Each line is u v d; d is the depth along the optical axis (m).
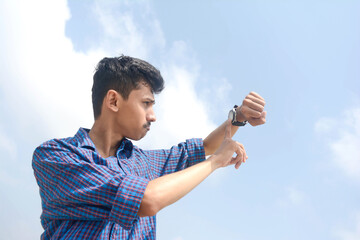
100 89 1.07
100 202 0.89
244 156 1.11
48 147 0.97
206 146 1.29
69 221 0.94
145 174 1.09
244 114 1.18
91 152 0.99
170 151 1.23
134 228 0.97
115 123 1.06
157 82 1.08
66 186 0.92
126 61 1.06
